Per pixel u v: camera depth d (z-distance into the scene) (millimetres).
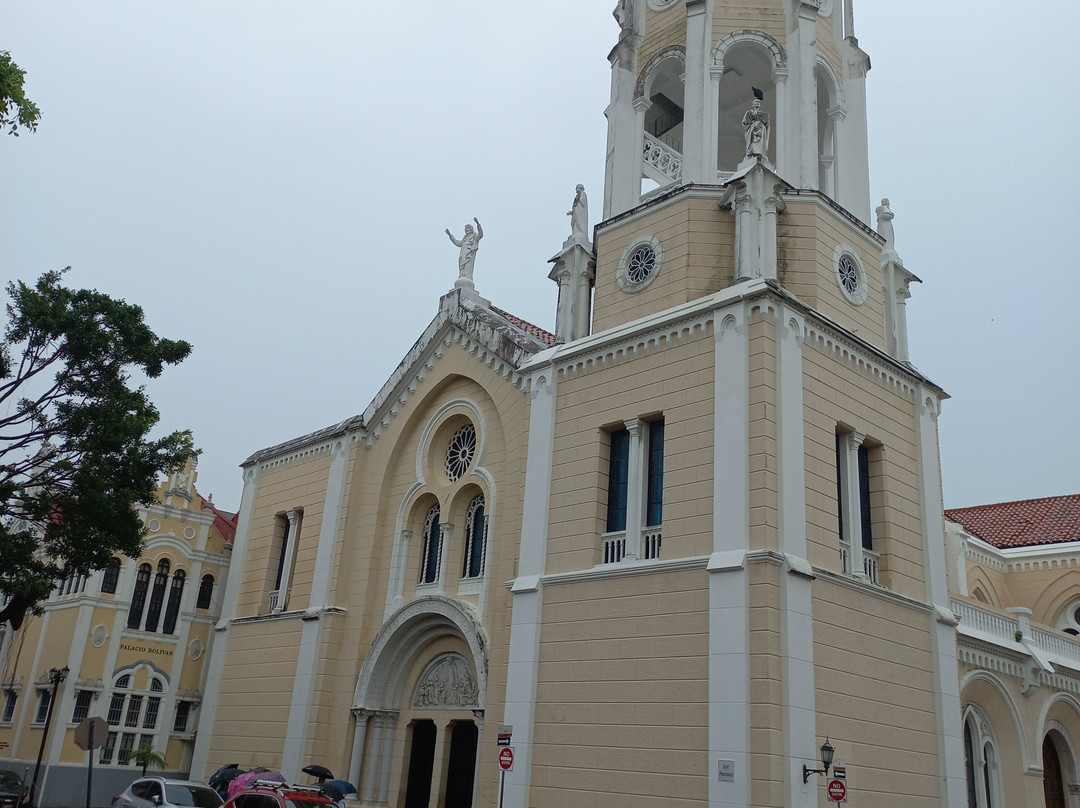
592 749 19031
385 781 25047
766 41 23969
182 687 34344
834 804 17062
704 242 21797
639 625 19094
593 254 24891
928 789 19641
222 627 31562
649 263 22641
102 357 21078
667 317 20844
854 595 19312
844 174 24516
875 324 23016
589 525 20938
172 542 35344
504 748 18828
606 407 21641
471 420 26297
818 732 17359
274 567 31406
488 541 24156
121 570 33812
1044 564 34625
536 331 30297
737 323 19578
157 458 21672
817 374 20203
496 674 21906
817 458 19516
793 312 19734
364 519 28250
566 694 19906
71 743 31578
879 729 18859
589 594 20266
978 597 33469
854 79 25656
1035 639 26484
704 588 18203
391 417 28875
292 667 27828
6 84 14148
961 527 32906
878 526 21219
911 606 20828
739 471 18453
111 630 33156
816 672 17719
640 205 23266
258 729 28062
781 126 23297
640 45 25797
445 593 25031
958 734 20656
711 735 17094
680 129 27953
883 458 21578
